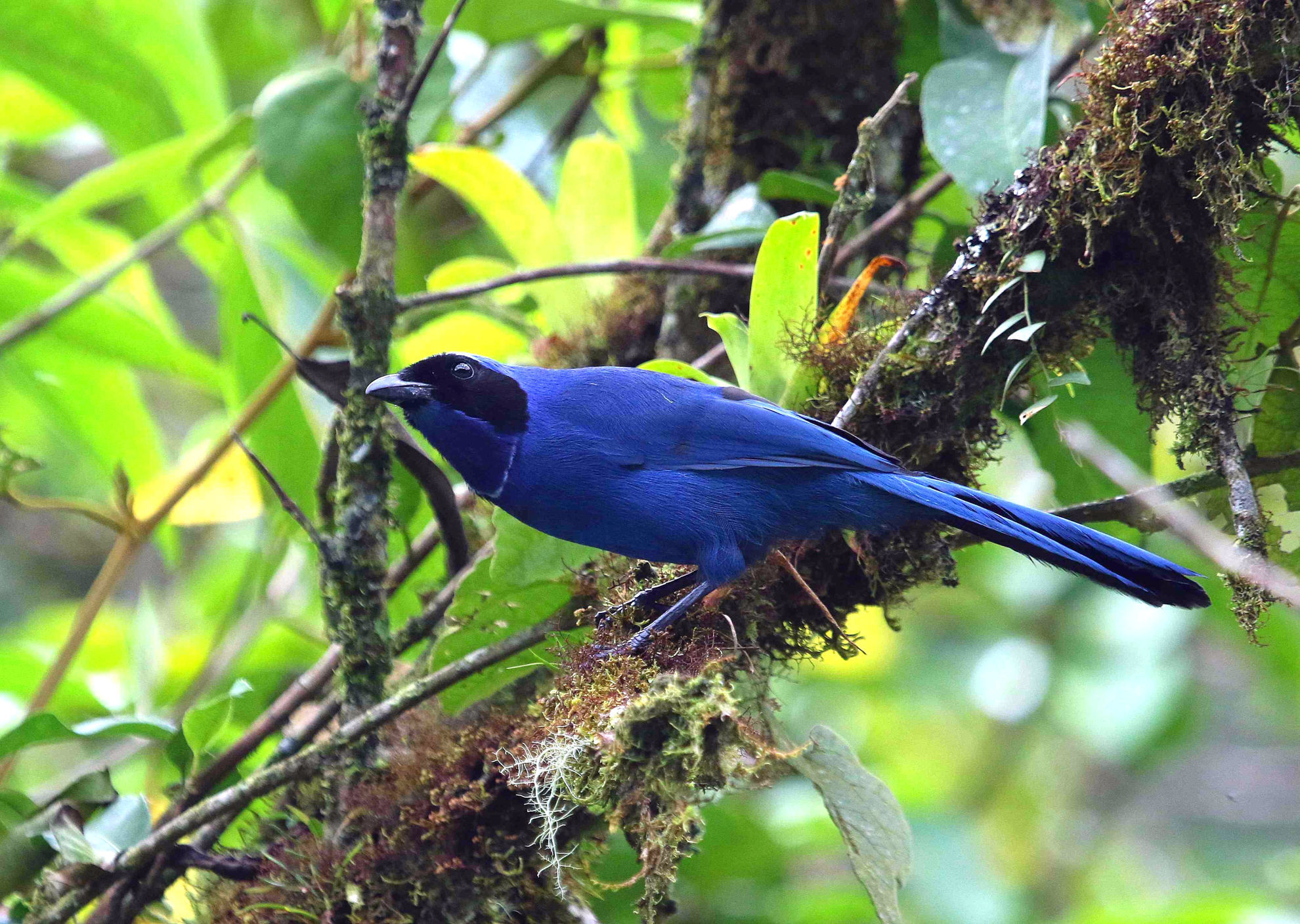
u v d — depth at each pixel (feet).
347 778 26.45
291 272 43.04
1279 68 25.52
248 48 51.88
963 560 54.34
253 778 25.16
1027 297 26.16
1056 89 33.63
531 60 48.24
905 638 55.21
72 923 25.95
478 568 27.91
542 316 39.55
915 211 32.99
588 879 26.91
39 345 42.22
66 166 62.49
